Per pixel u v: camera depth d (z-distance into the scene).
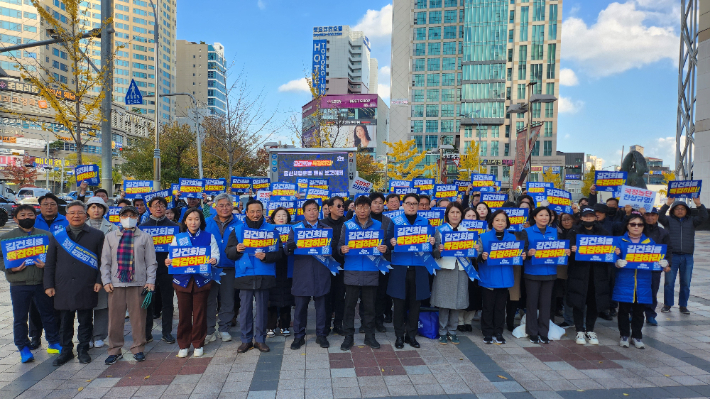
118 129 81.19
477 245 5.54
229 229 5.88
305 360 5.14
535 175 68.19
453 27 86.56
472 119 73.88
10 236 5.05
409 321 5.66
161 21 113.94
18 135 66.50
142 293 5.16
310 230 5.32
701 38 22.92
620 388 4.40
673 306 7.94
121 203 7.69
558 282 6.57
